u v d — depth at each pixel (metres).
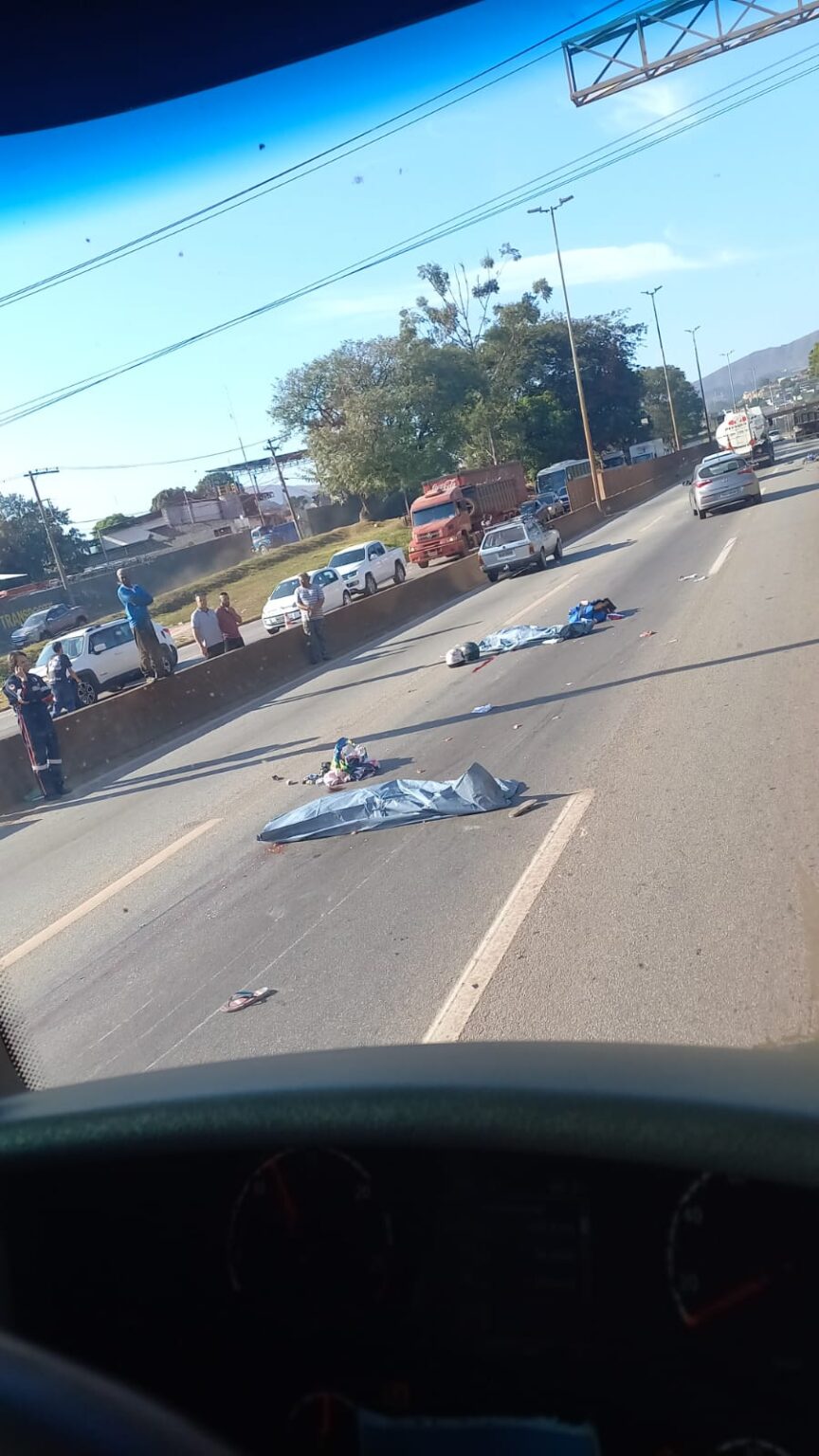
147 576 60.97
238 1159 1.64
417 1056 1.61
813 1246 1.40
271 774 11.37
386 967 5.45
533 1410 1.54
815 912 4.92
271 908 6.86
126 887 8.27
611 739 9.16
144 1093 1.63
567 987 4.77
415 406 65.31
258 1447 1.70
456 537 43.72
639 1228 1.46
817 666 10.16
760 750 7.86
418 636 21.47
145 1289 1.72
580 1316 1.50
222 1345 1.71
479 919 5.80
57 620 46.78
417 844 7.50
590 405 92.75
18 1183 1.70
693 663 11.66
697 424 147.25
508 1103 1.35
